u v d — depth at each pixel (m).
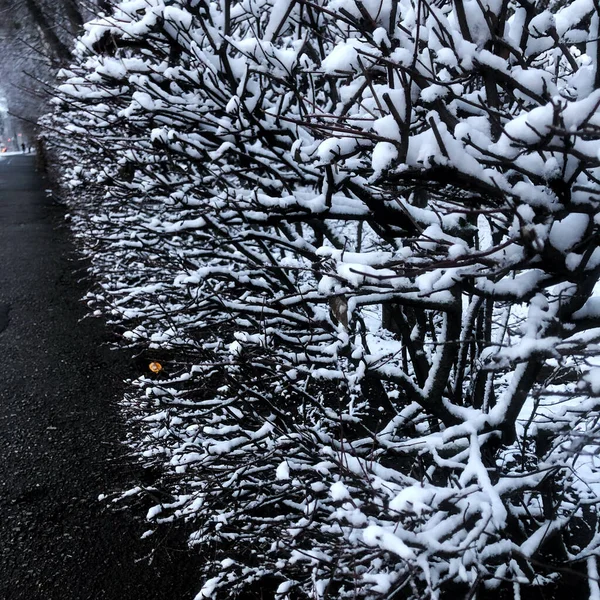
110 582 4.07
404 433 4.45
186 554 4.30
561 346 2.39
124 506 4.62
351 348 3.65
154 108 3.89
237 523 4.07
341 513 2.04
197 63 3.95
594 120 1.81
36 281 11.40
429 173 2.12
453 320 3.07
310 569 2.75
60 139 11.22
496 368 2.12
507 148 1.90
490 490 2.31
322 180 3.62
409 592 2.55
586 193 2.03
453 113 2.30
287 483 3.69
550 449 3.32
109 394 6.78
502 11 2.15
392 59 2.17
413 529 2.20
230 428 3.65
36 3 8.49
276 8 3.46
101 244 8.44
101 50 4.13
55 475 5.26
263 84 4.00
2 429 6.08
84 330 8.87
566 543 3.73
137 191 5.85
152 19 3.59
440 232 2.59
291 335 4.48
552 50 2.76
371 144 2.47
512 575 3.14
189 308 4.56
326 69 2.53
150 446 4.64
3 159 49.56
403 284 2.55
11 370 7.52
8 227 16.64
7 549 4.39
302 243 4.10
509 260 2.09
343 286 2.86
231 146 3.85
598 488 4.26
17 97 15.04
